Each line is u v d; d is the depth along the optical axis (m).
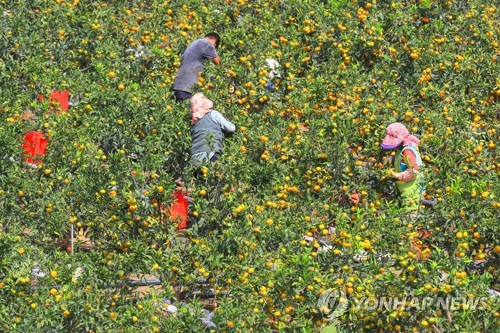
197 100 14.48
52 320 10.63
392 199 13.74
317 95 15.36
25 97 15.36
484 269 12.02
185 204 12.48
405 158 13.49
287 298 10.92
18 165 13.55
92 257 11.70
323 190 13.26
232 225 11.83
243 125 14.89
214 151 14.17
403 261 10.45
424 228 11.99
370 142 14.19
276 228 11.84
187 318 10.64
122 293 11.61
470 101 15.77
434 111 15.30
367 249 11.17
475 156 13.84
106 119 14.26
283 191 13.20
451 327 10.17
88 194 12.58
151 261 11.63
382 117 14.47
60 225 12.64
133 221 12.29
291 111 15.48
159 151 14.06
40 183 12.92
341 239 11.34
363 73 15.94
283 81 16.25
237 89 16.14
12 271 10.96
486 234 11.79
